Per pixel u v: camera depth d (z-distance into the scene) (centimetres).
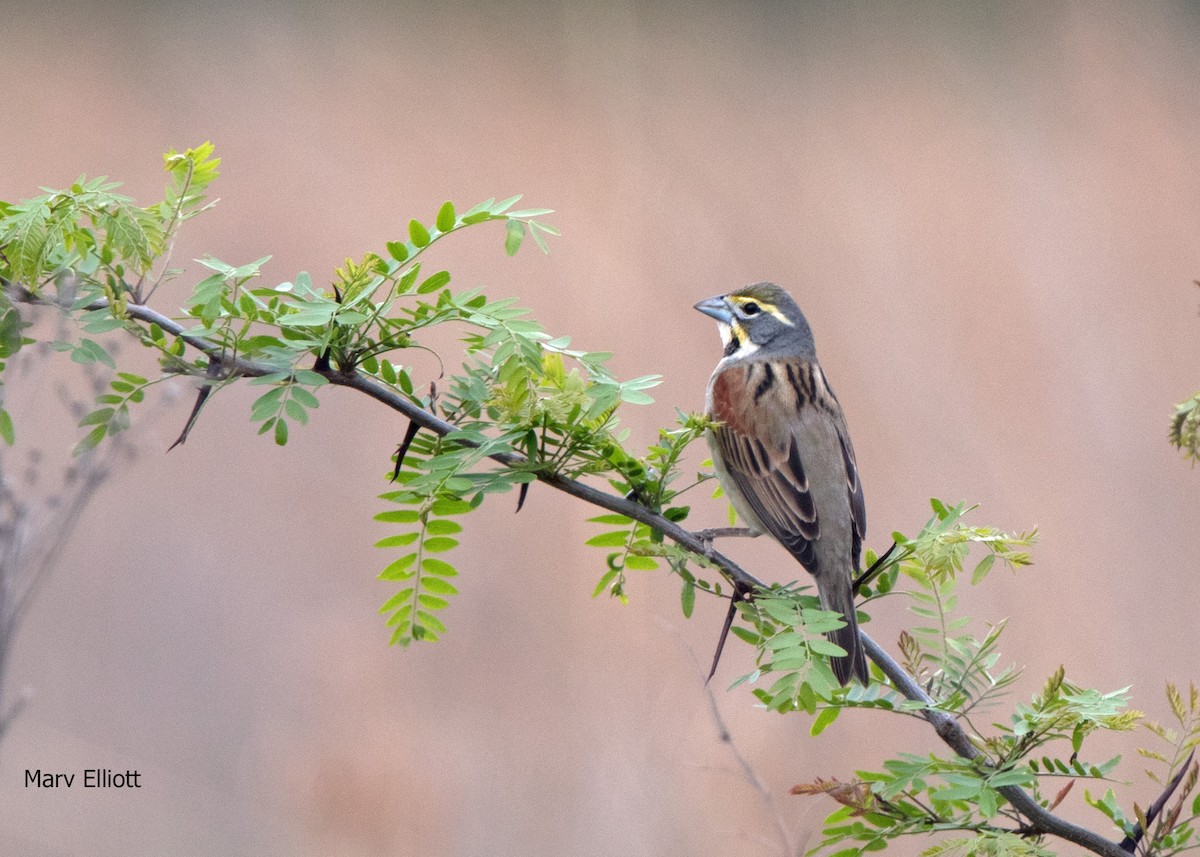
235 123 1888
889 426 1531
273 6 2255
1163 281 1766
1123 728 486
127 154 1812
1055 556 1402
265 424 491
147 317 513
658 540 545
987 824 502
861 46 2331
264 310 512
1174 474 1504
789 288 1698
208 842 1152
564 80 2053
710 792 1089
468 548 1347
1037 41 2288
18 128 1841
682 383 1521
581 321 1585
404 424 1479
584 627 1286
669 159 1909
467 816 1149
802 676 486
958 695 522
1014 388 1586
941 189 1912
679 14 2325
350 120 1916
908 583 1286
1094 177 1961
